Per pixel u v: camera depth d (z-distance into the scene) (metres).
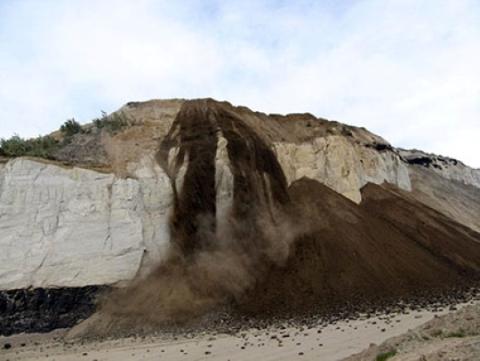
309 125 56.59
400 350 12.58
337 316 29.61
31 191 36.28
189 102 51.56
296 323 28.67
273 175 44.91
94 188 38.03
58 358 22.94
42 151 41.31
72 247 35.28
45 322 32.09
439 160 90.56
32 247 34.44
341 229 40.81
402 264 38.72
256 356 19.20
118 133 46.09
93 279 34.59
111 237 36.75
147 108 52.22
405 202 53.38
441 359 10.48
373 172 58.12
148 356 21.56
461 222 62.88
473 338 11.88
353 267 36.53
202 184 41.56
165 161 43.91
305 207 43.28
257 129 50.31
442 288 36.34
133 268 36.41
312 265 36.50
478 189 89.31
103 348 25.28
